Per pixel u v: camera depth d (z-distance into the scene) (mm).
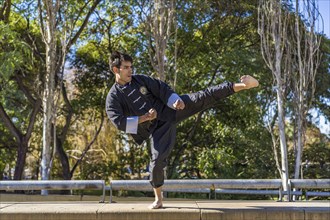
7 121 15859
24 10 14719
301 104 13273
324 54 16125
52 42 12984
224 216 5035
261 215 5070
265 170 16422
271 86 15117
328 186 6805
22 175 16203
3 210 5238
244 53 15000
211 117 17734
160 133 5078
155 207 5254
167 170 16938
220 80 15969
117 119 4828
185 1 14344
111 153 19359
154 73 14430
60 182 6871
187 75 15711
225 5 15516
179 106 4766
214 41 16734
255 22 15961
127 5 15109
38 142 18281
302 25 13094
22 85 15805
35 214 5121
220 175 15930
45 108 13117
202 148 17188
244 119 17047
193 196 14781
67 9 13523
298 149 13367
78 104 17469
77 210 5160
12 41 12562
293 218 5086
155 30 13023
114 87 5066
